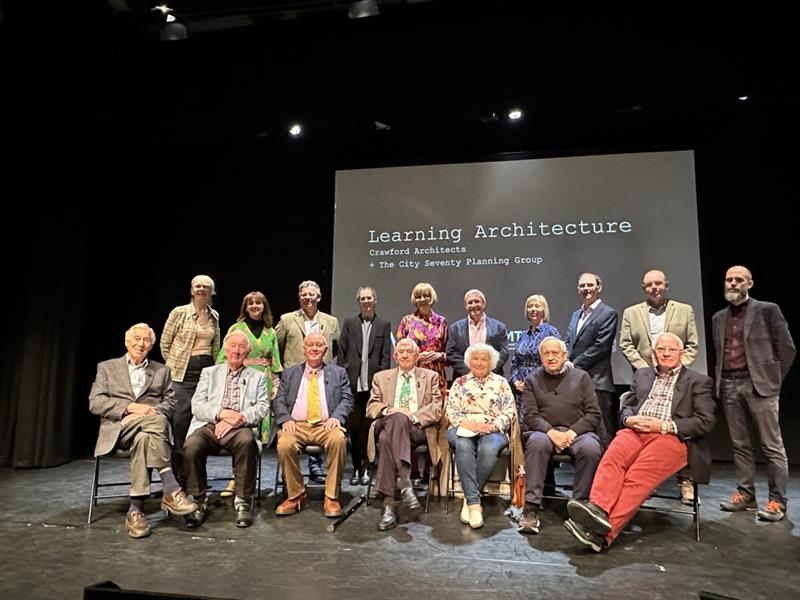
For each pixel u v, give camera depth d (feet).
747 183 14.85
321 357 10.52
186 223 17.93
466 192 15.89
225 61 13.73
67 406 14.40
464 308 15.51
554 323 14.96
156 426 9.29
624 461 8.77
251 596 6.61
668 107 12.49
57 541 8.44
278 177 17.60
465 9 12.73
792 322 14.19
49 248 14.39
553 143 15.88
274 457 14.97
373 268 16.17
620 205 14.98
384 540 8.55
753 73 11.55
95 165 15.47
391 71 13.10
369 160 17.01
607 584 7.04
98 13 12.22
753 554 8.06
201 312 11.53
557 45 12.40
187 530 8.96
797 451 13.98
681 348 9.49
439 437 10.85
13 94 13.53
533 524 8.87
